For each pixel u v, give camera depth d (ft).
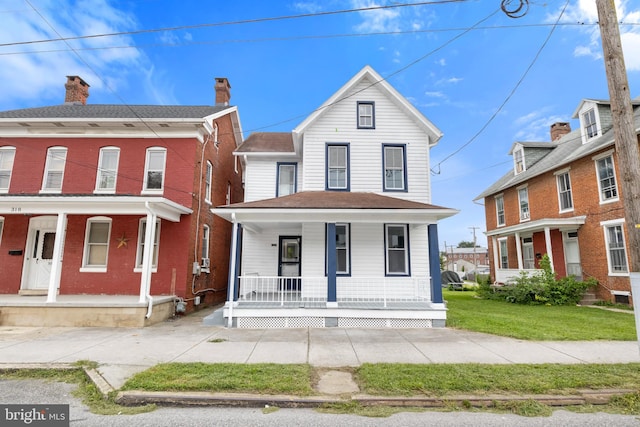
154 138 37.14
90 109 43.39
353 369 16.25
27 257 35.27
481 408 12.41
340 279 33.86
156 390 13.30
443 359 17.93
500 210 66.44
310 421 11.36
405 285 33.81
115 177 36.45
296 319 27.81
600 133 44.29
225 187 48.08
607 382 14.03
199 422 11.26
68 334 24.52
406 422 11.28
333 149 38.27
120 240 35.04
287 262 39.55
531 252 57.11
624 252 39.70
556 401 12.66
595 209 43.39
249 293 35.37
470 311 36.29
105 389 13.61
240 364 16.65
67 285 34.30
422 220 29.43
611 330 25.07
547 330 25.14
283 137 50.06
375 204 30.35
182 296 34.17
